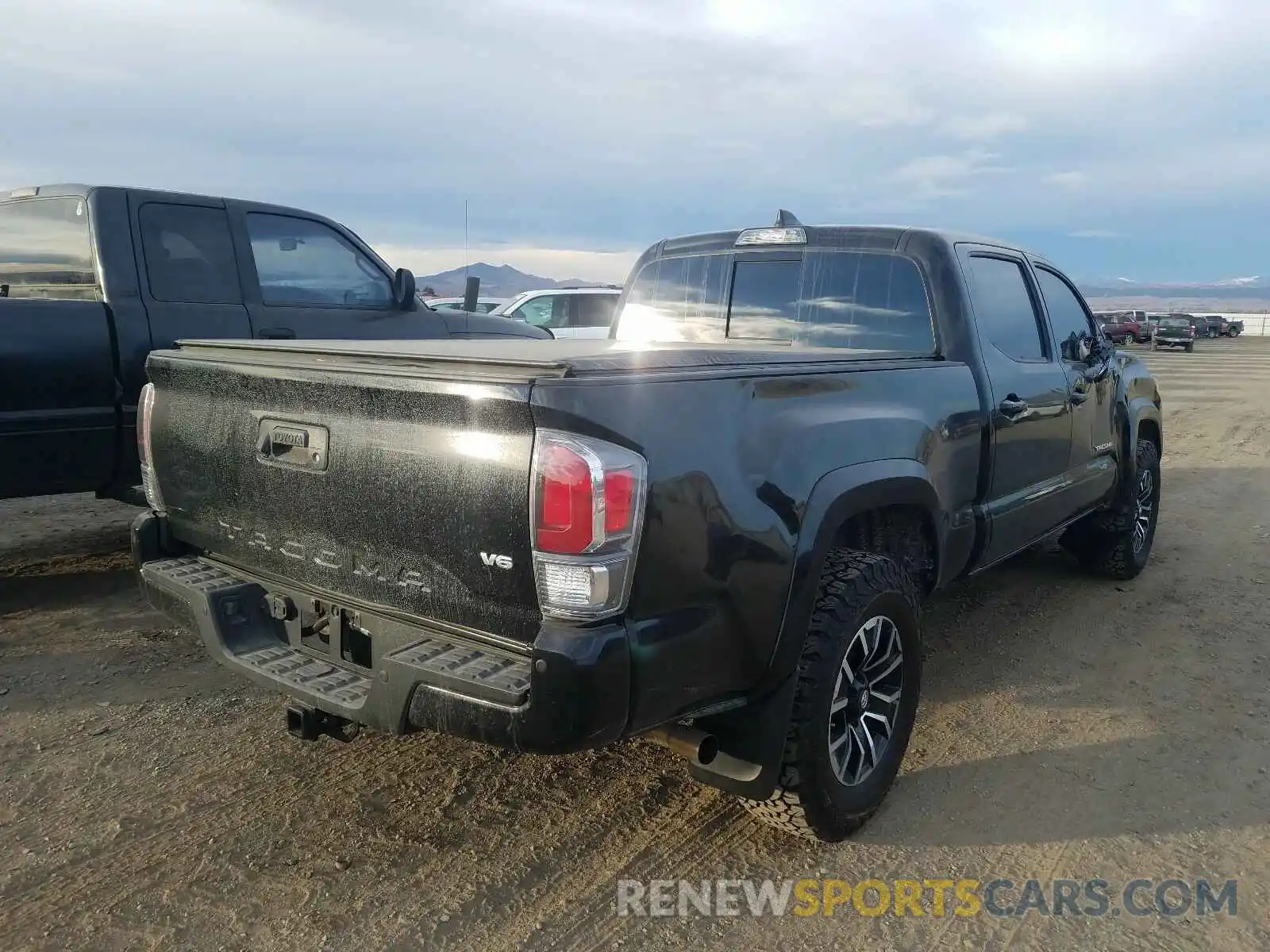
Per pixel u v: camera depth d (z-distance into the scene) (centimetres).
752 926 271
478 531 238
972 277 419
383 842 306
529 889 284
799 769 284
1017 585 602
